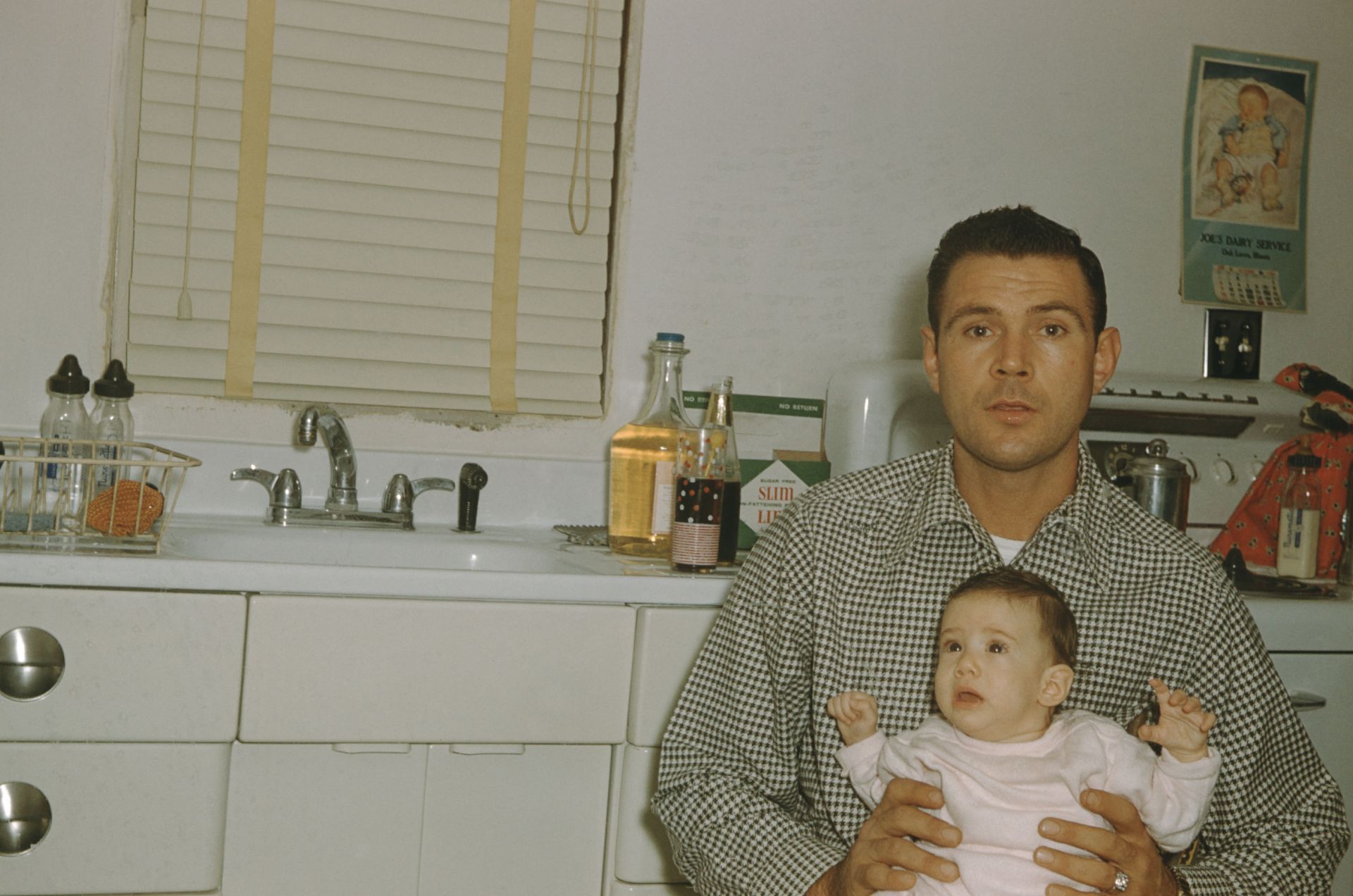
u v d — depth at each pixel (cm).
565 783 153
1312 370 221
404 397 200
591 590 153
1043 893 105
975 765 110
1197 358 232
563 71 202
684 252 208
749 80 209
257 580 140
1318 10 236
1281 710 123
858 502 129
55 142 181
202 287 189
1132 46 227
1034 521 124
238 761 141
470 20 197
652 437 183
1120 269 228
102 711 135
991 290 117
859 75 214
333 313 195
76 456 166
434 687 146
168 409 189
